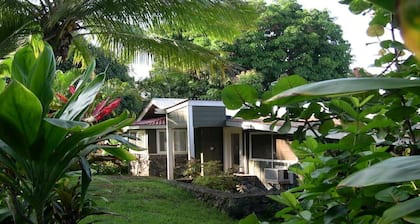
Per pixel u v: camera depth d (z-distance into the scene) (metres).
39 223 1.47
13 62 1.54
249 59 15.71
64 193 1.57
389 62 1.39
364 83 0.52
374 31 1.38
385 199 0.87
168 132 12.35
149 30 7.57
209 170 10.62
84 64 8.69
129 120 1.53
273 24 16.41
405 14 0.37
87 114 2.03
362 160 1.05
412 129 1.20
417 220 0.58
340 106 1.14
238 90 1.12
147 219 6.73
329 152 1.27
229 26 7.39
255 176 12.24
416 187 0.91
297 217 1.19
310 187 1.18
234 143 13.44
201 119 11.72
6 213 1.55
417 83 0.51
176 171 12.66
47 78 1.49
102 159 1.86
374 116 1.19
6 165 1.44
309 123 1.25
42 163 1.44
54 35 6.66
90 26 7.23
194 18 7.05
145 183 10.19
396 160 0.59
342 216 1.01
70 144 1.44
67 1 6.32
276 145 11.73
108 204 7.43
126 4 6.54
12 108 1.28
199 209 8.14
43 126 1.37
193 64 8.03
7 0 6.23
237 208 7.74
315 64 16.12
